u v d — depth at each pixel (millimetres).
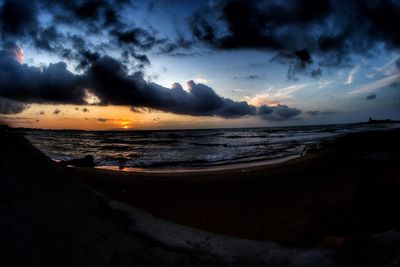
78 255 2588
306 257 2531
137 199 6758
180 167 17719
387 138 15008
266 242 2982
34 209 3309
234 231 4488
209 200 6770
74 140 60344
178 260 2604
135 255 2662
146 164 19672
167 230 3264
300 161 14344
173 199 6852
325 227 4242
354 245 2500
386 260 2109
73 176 4562
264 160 20344
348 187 7039
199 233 3227
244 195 7316
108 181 8758
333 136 54656
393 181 3945
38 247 2619
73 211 3461
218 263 2551
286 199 6637
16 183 3832
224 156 25031
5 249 2490
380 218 3893
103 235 3016
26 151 5004
